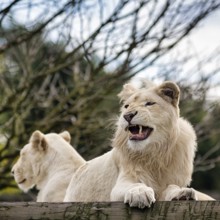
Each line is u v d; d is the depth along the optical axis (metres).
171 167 10.38
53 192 13.34
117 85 19.41
